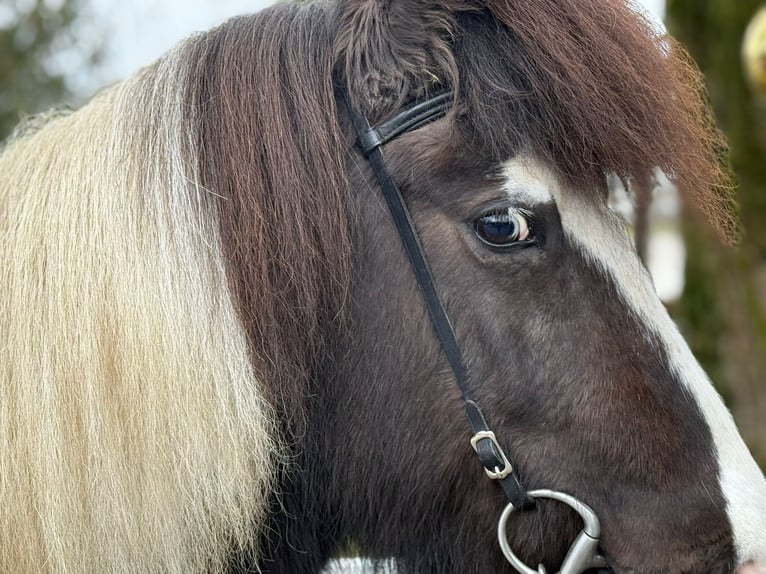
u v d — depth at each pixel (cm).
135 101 154
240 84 152
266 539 158
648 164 141
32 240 147
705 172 145
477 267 144
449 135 144
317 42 157
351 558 177
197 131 150
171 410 136
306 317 146
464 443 147
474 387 145
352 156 151
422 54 150
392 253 148
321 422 154
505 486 146
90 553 137
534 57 142
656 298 150
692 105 150
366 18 153
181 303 139
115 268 140
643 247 179
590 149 141
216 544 139
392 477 153
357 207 149
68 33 647
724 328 368
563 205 145
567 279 145
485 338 144
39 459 136
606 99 139
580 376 143
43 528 136
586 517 144
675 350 148
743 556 142
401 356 148
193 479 137
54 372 138
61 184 150
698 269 372
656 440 143
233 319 141
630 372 144
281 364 145
